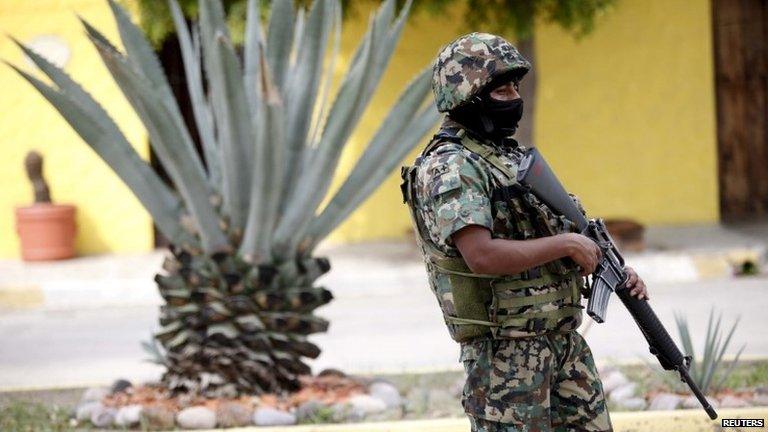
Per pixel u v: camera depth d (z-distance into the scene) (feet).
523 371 18.93
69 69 75.20
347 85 33.22
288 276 34.22
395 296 61.00
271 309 34.04
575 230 19.49
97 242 76.79
